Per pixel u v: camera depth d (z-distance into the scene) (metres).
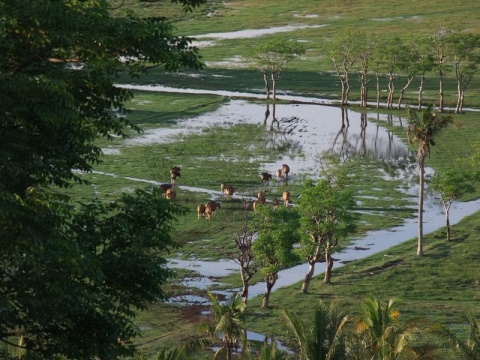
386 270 192.38
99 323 71.81
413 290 182.12
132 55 77.44
